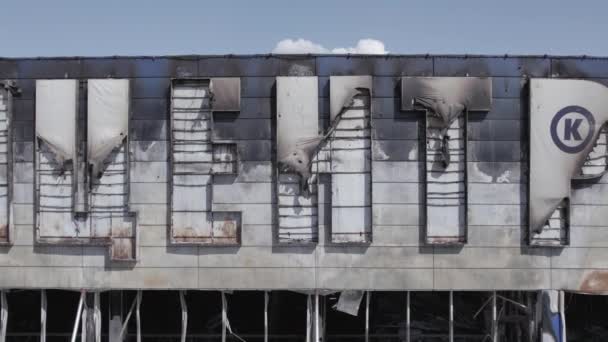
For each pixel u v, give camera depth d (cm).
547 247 1708
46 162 1727
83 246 1728
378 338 2008
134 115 1723
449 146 1703
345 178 1703
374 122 1709
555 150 1700
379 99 1711
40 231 1725
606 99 1706
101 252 1728
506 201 1708
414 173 1708
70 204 1727
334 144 1703
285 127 1694
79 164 1728
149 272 1719
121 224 1722
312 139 1694
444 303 2109
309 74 1716
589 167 1712
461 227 1703
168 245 1719
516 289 1700
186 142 1712
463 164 1702
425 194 1702
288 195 1708
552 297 1702
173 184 1711
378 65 1716
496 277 1703
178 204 1712
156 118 1723
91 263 1728
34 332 2045
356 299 1708
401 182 1708
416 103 1694
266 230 1712
